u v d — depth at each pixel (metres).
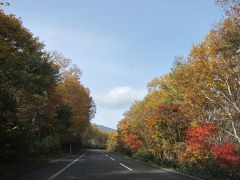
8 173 21.91
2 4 21.80
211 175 25.48
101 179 20.06
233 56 24.17
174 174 25.36
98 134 175.75
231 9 22.12
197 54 26.44
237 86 26.56
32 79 30.03
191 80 27.66
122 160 47.69
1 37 22.92
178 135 38.22
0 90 24.02
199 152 28.98
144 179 20.53
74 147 87.69
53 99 45.72
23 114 35.56
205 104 29.42
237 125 30.45
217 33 24.38
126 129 72.31
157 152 44.44
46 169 27.17
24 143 28.14
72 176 21.53
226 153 26.14
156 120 38.56
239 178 24.16
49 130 46.59
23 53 25.25
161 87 49.09
